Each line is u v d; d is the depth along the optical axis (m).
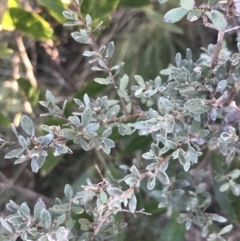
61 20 0.41
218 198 0.39
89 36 0.33
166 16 0.27
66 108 0.40
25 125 0.29
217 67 0.33
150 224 0.47
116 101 0.35
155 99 0.36
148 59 0.46
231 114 0.35
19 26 0.41
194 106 0.30
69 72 0.51
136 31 0.47
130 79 0.46
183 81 0.32
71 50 0.50
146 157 0.32
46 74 0.51
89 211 0.33
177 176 0.37
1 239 0.30
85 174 0.43
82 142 0.31
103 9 0.38
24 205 0.30
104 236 0.34
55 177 0.50
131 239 0.46
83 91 0.40
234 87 0.32
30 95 0.44
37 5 0.46
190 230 0.48
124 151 0.40
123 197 0.31
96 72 0.50
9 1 0.42
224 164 0.37
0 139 0.31
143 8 0.44
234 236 0.46
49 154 0.40
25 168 0.49
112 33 0.48
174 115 0.31
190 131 0.32
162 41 0.46
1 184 0.47
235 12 0.29
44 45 0.48
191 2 0.27
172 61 0.46
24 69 0.49
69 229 0.31
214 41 0.49
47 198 0.48
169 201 0.36
